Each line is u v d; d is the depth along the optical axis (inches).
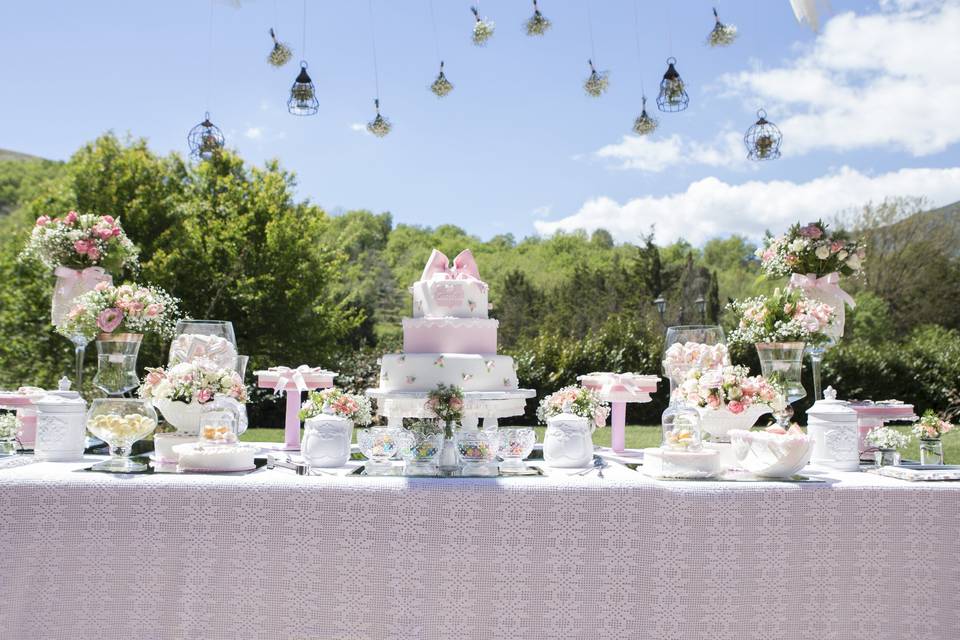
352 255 1296.8
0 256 618.5
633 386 164.6
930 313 954.1
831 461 133.8
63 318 169.0
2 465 127.3
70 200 625.6
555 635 114.8
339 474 123.7
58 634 113.8
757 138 205.6
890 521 116.7
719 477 123.3
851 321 913.5
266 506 115.2
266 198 686.5
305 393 331.3
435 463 129.8
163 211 643.5
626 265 1034.1
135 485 115.3
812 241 165.6
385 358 170.6
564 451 134.1
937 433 144.3
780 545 116.0
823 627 115.8
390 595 114.7
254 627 114.5
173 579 114.7
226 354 158.7
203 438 128.2
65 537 114.8
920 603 116.0
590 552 115.4
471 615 114.7
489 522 115.4
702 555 115.6
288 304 668.1
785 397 149.0
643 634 114.9
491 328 171.9
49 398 139.7
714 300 880.9
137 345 160.1
